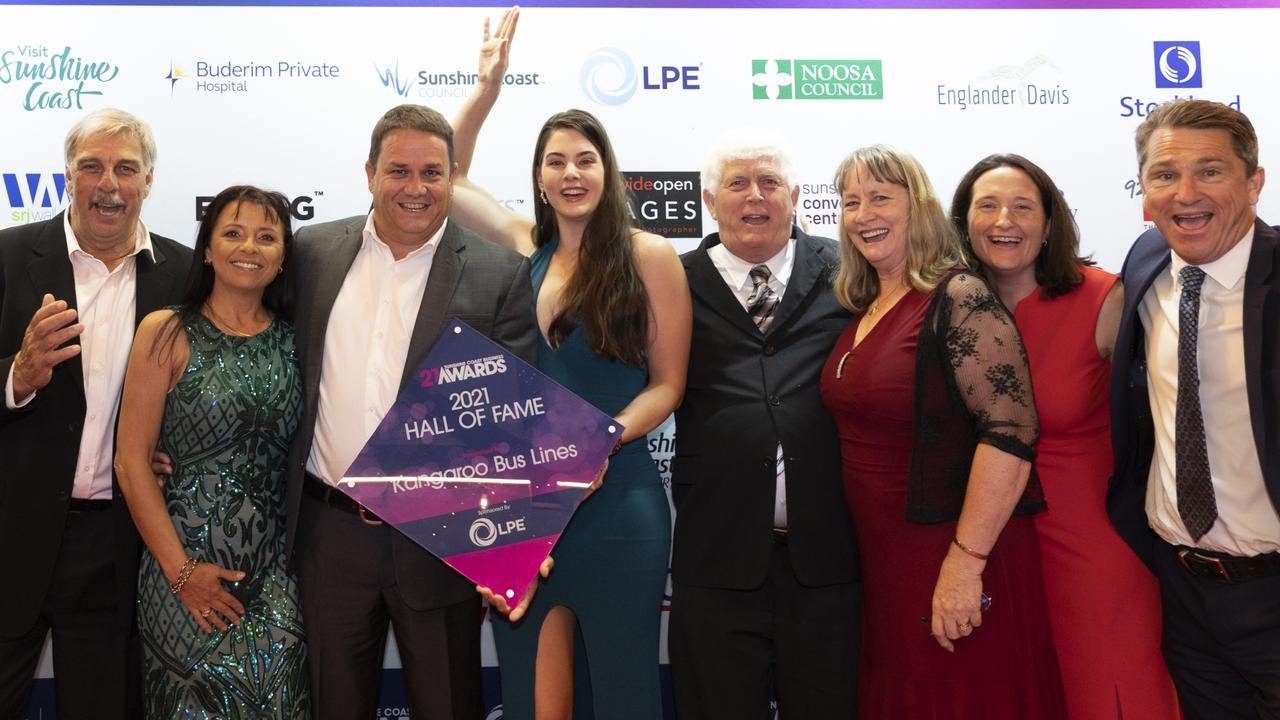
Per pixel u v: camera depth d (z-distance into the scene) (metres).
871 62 3.26
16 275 2.48
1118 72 3.31
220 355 2.25
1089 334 2.33
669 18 3.22
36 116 3.05
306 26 3.13
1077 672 2.31
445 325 2.29
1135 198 3.30
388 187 2.24
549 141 2.46
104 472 2.46
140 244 2.56
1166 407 2.16
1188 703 2.26
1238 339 2.04
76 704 2.43
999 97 3.29
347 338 2.29
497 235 2.99
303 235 2.44
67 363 2.41
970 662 2.07
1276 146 3.33
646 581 2.38
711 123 3.21
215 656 2.19
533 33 3.18
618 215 2.43
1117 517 2.29
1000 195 2.36
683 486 2.45
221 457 2.23
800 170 3.23
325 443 2.27
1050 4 3.31
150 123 3.07
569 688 2.47
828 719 2.32
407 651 2.28
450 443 2.22
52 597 2.40
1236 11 3.35
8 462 2.38
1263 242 2.03
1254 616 2.05
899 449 2.17
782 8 3.25
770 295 2.52
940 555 2.10
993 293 2.10
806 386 2.38
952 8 3.29
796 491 2.31
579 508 2.38
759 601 2.37
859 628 2.37
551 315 2.46
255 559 2.25
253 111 3.10
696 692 2.39
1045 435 2.37
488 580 2.18
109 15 3.07
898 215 2.22
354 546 2.24
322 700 2.24
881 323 2.23
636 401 2.40
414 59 3.15
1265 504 2.03
